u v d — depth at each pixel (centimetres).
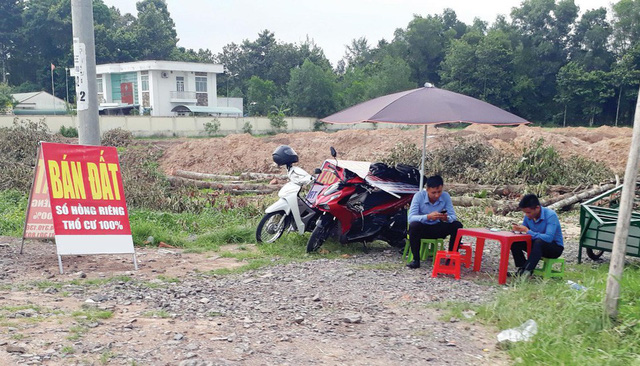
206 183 1834
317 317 532
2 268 684
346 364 419
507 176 1656
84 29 967
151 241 911
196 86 6531
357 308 565
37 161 736
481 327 513
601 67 7750
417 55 8269
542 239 675
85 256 782
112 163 727
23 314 495
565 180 1619
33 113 6006
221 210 1270
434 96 707
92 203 705
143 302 561
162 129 4497
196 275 696
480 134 2636
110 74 6606
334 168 955
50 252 796
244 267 744
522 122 700
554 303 529
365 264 779
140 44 8119
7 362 387
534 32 8162
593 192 1440
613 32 7881
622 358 416
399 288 642
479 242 721
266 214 909
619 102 6944
